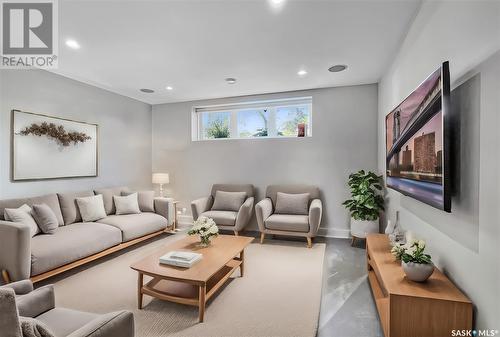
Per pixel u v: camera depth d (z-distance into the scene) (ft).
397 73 9.36
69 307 7.06
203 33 8.13
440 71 4.91
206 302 7.27
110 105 14.26
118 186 14.44
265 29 7.93
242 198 14.16
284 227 12.09
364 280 8.61
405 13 7.18
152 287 7.24
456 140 5.08
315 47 9.14
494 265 4.00
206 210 14.30
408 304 4.88
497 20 3.91
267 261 10.27
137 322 6.38
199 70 11.30
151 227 12.30
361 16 7.29
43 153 10.94
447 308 4.70
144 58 9.97
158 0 6.49
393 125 8.54
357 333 6.00
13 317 2.73
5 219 8.63
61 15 7.10
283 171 14.79
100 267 9.69
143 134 16.70
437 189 5.13
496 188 3.96
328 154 14.01
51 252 8.05
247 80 12.63
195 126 16.84
